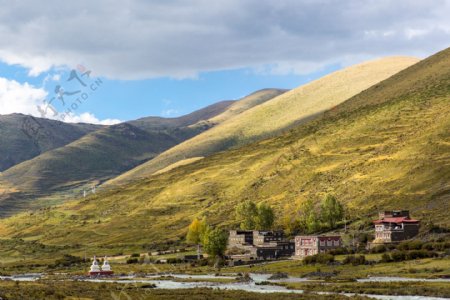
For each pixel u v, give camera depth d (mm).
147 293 155000
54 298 138875
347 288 157250
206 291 158625
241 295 148625
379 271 189000
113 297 144750
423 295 141125
